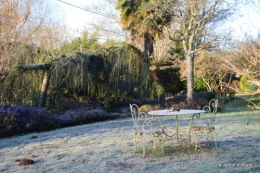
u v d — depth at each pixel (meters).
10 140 8.30
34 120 10.02
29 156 5.95
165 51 20.42
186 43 14.74
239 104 16.38
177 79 19.16
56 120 10.77
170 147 6.16
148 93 14.50
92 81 13.39
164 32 16.91
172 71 19.14
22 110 9.97
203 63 18.61
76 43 16.62
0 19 10.34
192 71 14.47
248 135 7.09
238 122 9.40
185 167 4.64
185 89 19.75
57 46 17.05
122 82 14.02
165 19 15.33
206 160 5.01
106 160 5.31
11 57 11.34
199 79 19.81
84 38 17.22
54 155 5.91
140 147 6.27
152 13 15.40
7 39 10.48
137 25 15.86
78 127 10.32
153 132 5.63
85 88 13.57
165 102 14.86
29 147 6.93
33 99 12.53
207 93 15.97
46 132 9.63
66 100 13.38
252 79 7.83
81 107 13.39
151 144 6.56
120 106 14.52
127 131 8.56
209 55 18.58
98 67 13.88
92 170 4.71
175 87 19.12
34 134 9.29
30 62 12.59
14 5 10.67
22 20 11.30
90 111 12.19
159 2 13.93
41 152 6.29
